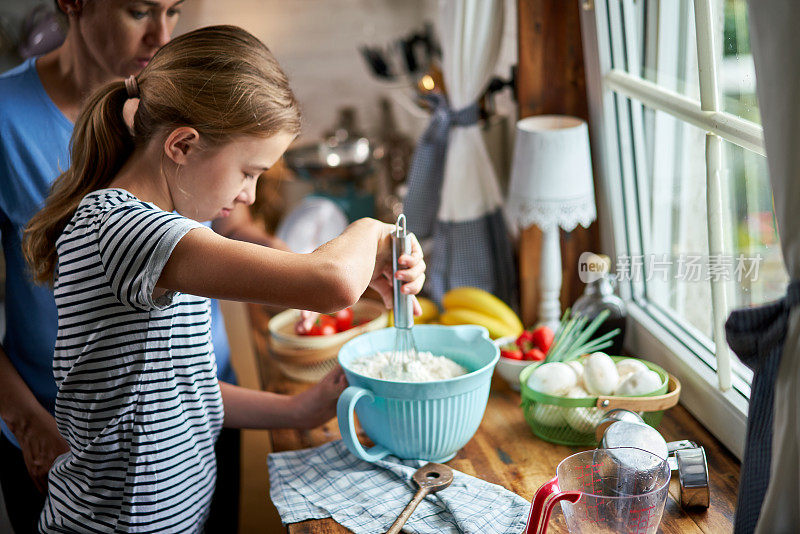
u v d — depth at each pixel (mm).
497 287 1724
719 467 1116
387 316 1603
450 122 1673
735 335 806
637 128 1435
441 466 1120
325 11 3184
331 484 1120
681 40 1229
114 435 990
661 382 1179
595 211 1542
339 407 1109
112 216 896
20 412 1241
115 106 991
